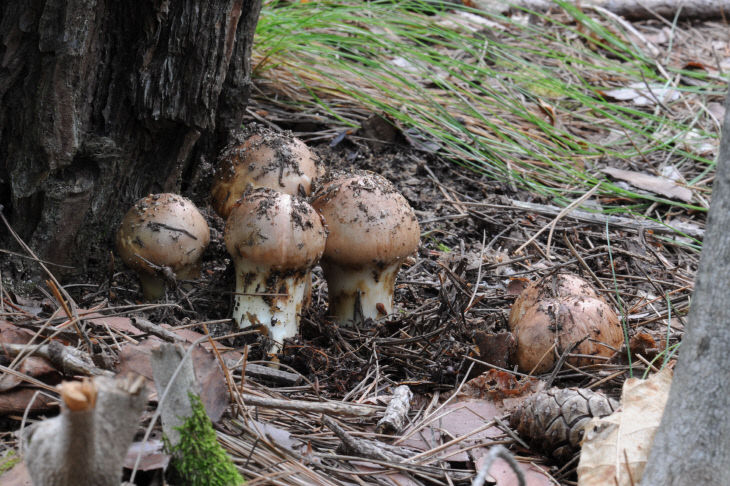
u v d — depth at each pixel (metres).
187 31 1.57
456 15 2.46
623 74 2.28
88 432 1.26
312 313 1.59
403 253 1.57
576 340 1.52
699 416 1.31
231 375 1.46
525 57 2.31
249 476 1.38
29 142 1.54
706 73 2.31
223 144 1.69
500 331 1.59
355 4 2.10
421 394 1.53
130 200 1.62
